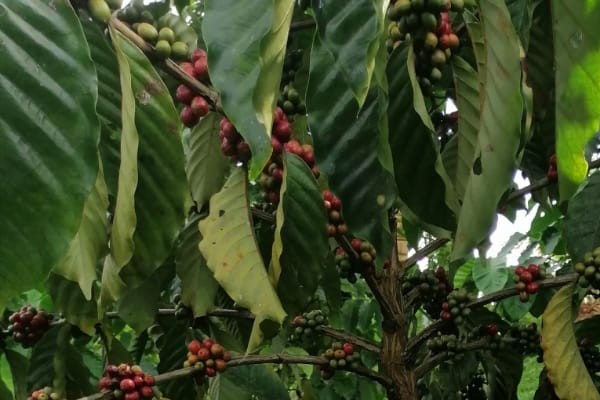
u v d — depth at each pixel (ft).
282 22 2.27
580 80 2.33
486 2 2.52
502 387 4.45
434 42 2.83
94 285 3.57
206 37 2.38
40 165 2.15
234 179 3.10
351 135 2.96
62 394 3.83
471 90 3.02
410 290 3.91
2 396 3.89
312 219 3.22
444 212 2.98
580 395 3.30
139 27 2.82
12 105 2.15
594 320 3.91
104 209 2.75
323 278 3.73
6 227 2.14
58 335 3.92
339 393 5.97
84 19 2.72
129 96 2.57
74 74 2.21
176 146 2.84
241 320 4.28
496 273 5.04
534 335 3.77
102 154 2.95
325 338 4.55
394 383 3.60
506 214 4.15
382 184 2.96
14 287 2.16
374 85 2.93
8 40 2.19
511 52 2.49
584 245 3.55
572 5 2.28
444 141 3.72
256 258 3.05
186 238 3.62
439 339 3.71
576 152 2.39
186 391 4.07
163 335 4.26
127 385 3.27
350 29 2.49
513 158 2.51
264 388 4.11
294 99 3.31
